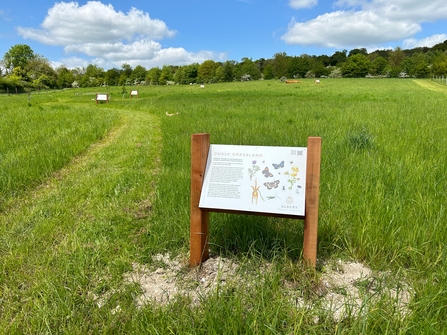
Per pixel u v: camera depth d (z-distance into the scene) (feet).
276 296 7.67
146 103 70.08
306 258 8.64
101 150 25.99
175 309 7.50
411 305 7.17
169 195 14.06
